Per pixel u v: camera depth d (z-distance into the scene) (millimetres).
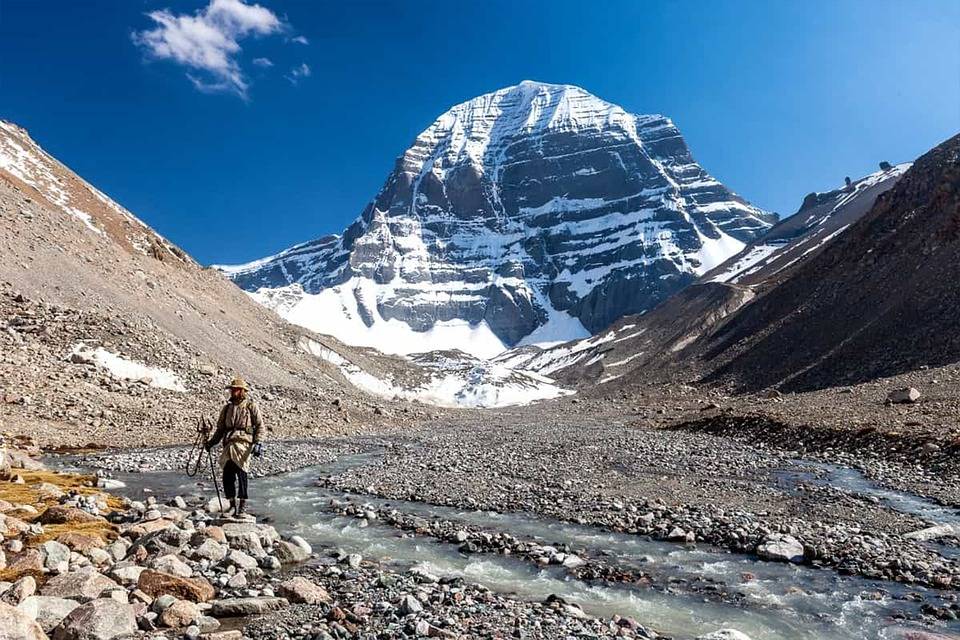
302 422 39844
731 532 13031
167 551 9406
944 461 20953
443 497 17141
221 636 6457
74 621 6176
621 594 9438
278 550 10352
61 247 51469
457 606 8125
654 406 86250
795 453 26938
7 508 11727
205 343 53406
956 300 68250
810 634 7988
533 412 91750
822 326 93812
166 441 27672
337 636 6801
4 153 75125
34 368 30969
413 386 136250
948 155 111000
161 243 83875
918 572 10500
